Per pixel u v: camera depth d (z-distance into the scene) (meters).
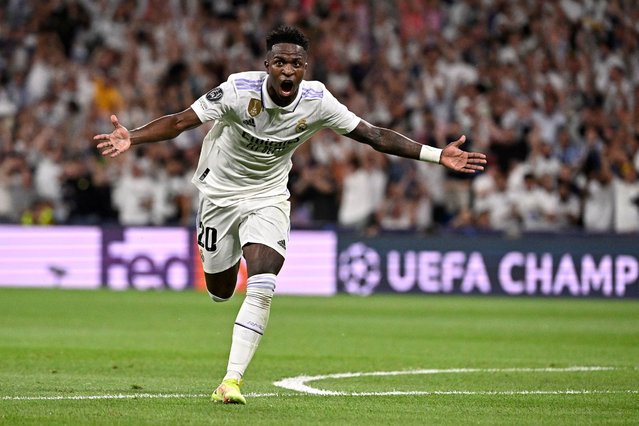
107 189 39.81
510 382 16.00
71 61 45.41
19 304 30.95
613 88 45.56
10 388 14.44
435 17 47.22
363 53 45.62
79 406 12.70
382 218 39.69
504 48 46.22
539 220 39.09
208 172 14.15
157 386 14.92
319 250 37.78
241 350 13.10
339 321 27.42
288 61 12.97
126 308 30.05
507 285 37.06
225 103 13.25
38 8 46.59
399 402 13.59
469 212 39.44
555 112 43.38
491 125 41.94
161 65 45.28
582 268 36.88
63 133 41.88
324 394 14.35
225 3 47.16
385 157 40.19
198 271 38.09
